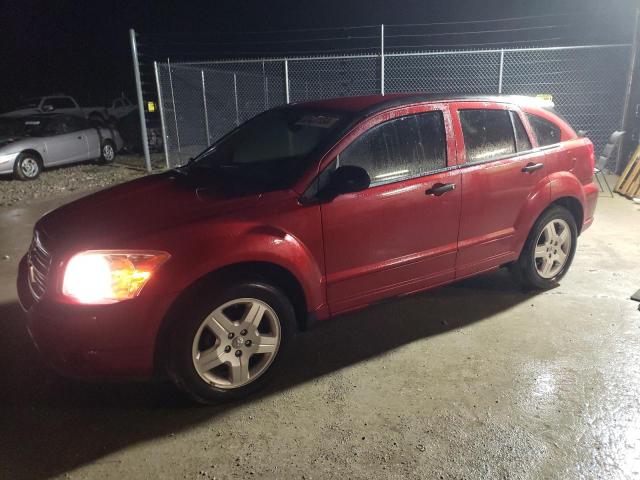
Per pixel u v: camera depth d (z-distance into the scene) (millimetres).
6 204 9094
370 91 11195
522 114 4438
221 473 2693
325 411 3172
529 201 4383
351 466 2715
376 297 3764
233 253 3055
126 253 2902
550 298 4660
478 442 2861
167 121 12273
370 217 3572
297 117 4047
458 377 3484
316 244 3400
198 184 3607
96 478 2676
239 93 12164
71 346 2867
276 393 3369
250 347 3230
